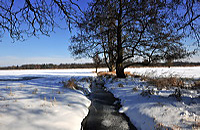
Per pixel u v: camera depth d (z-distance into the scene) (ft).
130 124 11.64
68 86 24.35
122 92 21.29
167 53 31.01
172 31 24.27
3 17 12.31
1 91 18.60
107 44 43.60
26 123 9.14
